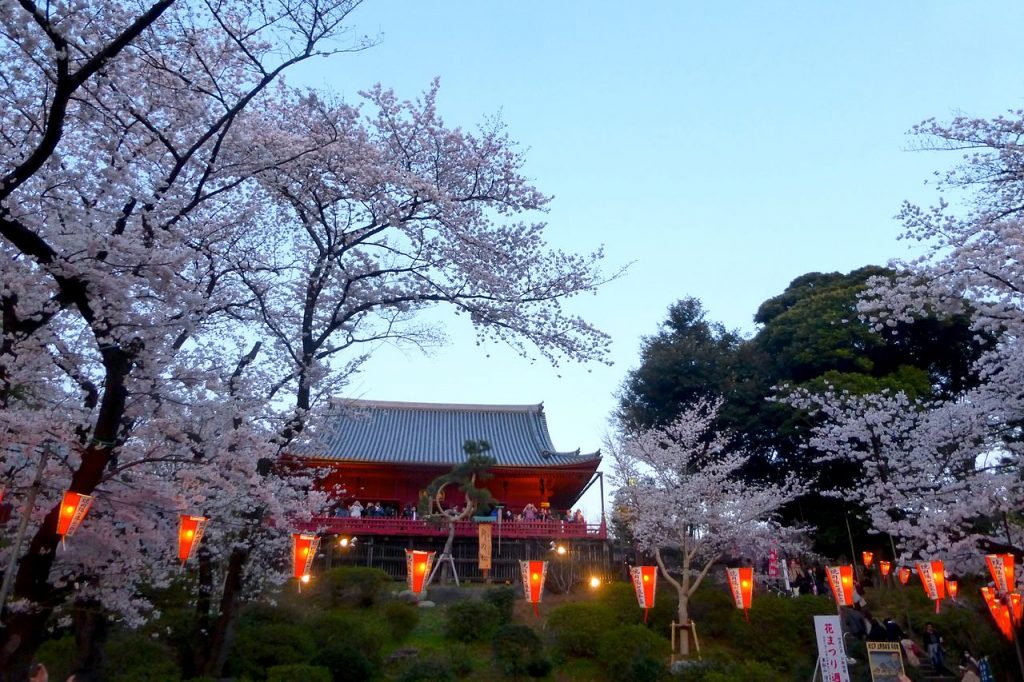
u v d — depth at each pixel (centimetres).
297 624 1894
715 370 3559
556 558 2747
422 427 4306
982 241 1165
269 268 1399
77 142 1086
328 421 1655
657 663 1869
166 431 1029
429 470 3612
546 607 2484
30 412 974
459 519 2902
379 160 1280
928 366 3344
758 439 3375
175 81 1088
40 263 896
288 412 1307
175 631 1563
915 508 1898
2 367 1002
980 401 1709
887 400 2205
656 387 3638
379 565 2908
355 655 1766
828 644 1488
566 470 3578
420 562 1616
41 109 1029
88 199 1043
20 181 839
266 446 1140
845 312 3394
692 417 2802
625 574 2836
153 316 954
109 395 950
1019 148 1145
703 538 2402
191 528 1070
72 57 916
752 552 2738
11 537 1094
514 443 4166
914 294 1581
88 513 1039
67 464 1012
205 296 1177
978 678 1767
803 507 3161
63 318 1096
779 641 2150
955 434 1892
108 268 924
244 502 1373
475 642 2156
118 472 1004
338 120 1256
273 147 1226
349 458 3503
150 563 1266
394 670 1914
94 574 1060
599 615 2159
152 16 840
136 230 988
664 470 2552
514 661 1911
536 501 3803
